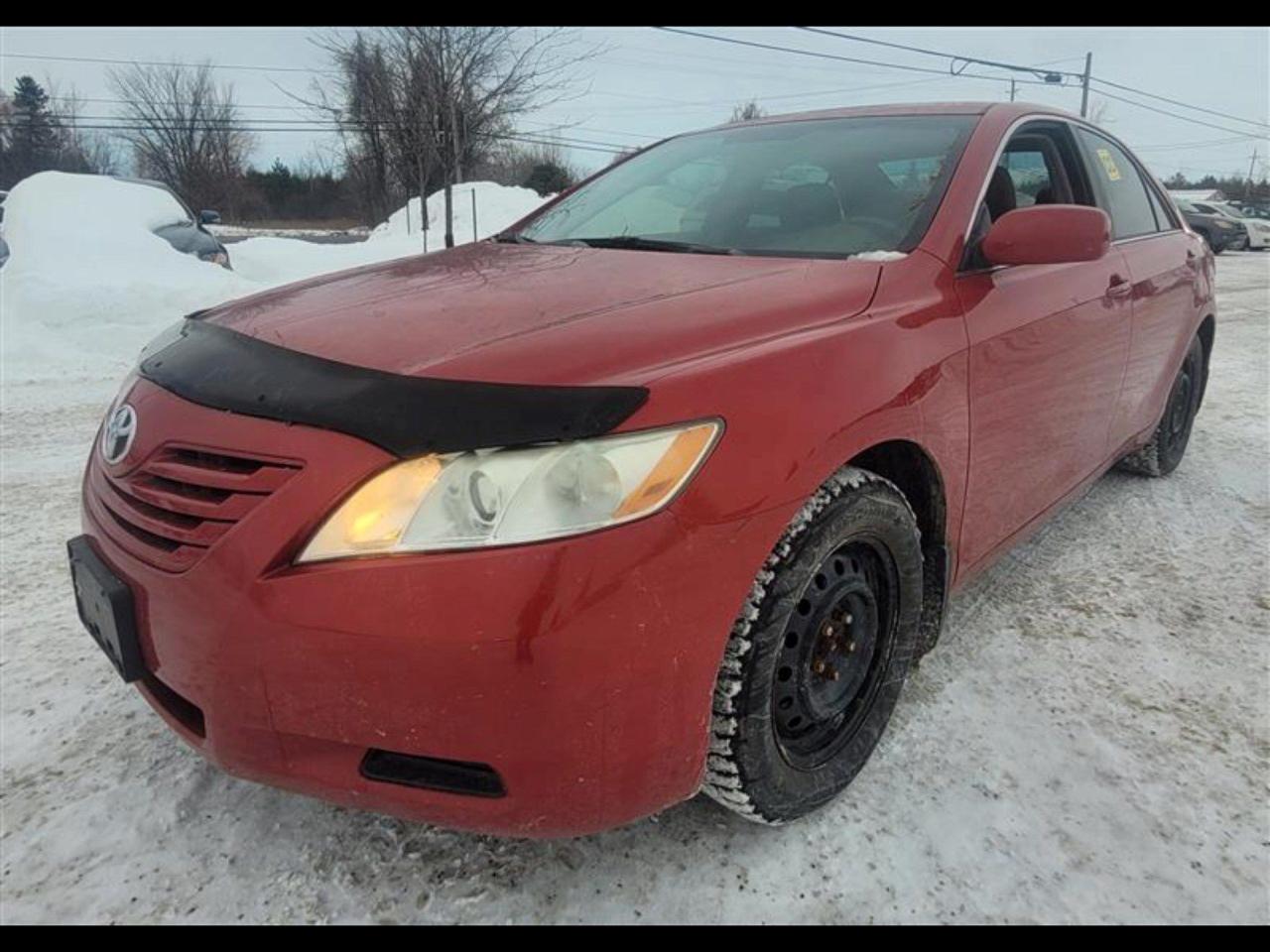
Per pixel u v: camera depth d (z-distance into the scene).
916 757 2.14
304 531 1.44
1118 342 2.99
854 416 1.74
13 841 1.86
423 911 1.71
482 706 1.41
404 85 26.16
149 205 10.20
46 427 5.10
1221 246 22.06
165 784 2.04
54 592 3.00
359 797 1.54
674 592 1.48
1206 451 4.73
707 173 2.82
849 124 2.83
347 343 1.70
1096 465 3.15
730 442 1.54
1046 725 2.28
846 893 1.75
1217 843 1.89
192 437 1.59
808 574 1.69
